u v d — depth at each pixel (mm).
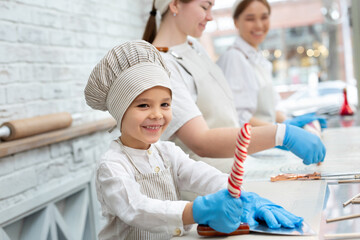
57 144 1942
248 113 2121
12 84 1698
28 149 1741
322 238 783
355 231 798
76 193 2141
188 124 1363
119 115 1017
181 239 867
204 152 1331
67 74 2094
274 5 4246
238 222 844
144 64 1015
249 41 2332
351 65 4172
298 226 851
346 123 2402
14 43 1720
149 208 889
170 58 1528
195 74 1547
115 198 937
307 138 1207
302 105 3074
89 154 2211
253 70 2199
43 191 1823
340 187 1122
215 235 854
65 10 2098
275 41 4273
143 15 3098
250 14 2268
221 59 2213
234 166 815
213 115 1575
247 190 1152
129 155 1068
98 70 1035
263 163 1521
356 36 2879
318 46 4293
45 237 1797
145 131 1006
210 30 3959
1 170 1592
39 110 1860
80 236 2053
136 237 1033
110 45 2572
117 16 2684
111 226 1058
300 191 1103
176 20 1570
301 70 4281
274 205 918
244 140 783
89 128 2090
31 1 1835
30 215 1825
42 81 1893
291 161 1524
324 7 3766
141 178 1047
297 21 4273
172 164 1137
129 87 988
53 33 1990
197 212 842
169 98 1030
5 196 1604
